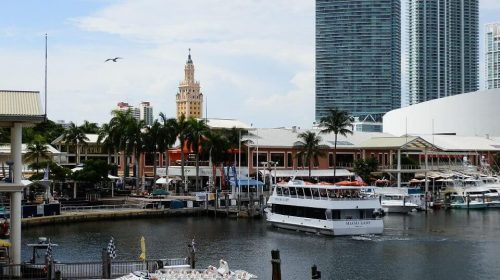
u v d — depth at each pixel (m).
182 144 149.62
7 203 115.75
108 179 145.12
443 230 108.44
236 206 132.12
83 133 180.62
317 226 101.94
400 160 176.38
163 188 160.25
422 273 73.00
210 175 159.25
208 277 56.19
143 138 148.62
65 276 56.59
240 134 153.62
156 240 94.75
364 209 102.50
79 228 106.81
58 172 134.88
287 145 168.25
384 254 84.19
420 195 147.88
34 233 99.81
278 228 109.44
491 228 111.50
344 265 76.88
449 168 183.00
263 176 154.75
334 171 154.75
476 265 77.50
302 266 76.00
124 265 59.91
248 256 82.38
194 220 121.69
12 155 57.91
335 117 156.00
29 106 58.62
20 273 55.84
